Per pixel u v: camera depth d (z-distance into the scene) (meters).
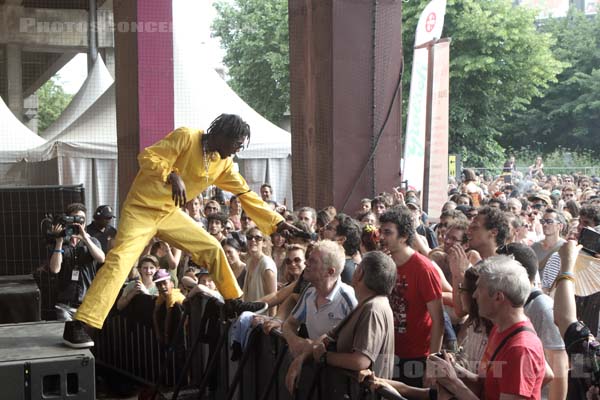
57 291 6.99
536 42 26.94
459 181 21.52
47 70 26.61
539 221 7.76
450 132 28.00
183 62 13.65
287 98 29.00
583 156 31.80
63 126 18.59
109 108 14.65
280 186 14.98
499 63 26.88
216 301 5.43
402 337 4.33
